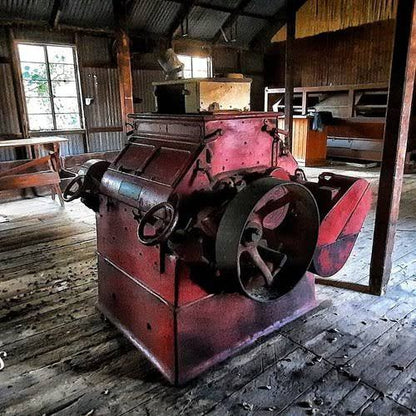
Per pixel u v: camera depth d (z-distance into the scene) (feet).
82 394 6.53
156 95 8.55
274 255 6.76
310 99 33.55
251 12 28.86
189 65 29.84
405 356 7.29
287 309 8.45
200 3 25.48
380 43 29.37
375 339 7.82
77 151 24.63
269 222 7.25
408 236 13.69
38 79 22.58
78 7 22.07
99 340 8.05
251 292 7.06
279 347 7.63
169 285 6.50
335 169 26.94
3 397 6.47
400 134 8.41
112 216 8.06
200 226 6.27
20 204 19.67
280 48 34.99
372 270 9.49
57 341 8.04
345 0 27.32
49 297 9.93
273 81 36.22
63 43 22.86
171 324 6.59
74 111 24.31
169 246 6.15
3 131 21.40
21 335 8.27
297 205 7.17
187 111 7.72
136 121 8.55
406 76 7.98
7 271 11.52
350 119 28.76
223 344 7.29
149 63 27.17
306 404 6.17
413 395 6.33
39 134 22.72
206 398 6.37
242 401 6.28
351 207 8.49
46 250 13.17
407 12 7.63
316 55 33.78
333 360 7.22
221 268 6.19
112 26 24.23
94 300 9.75
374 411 6.01
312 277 8.91
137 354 7.56
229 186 6.76
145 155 7.64
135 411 6.14
